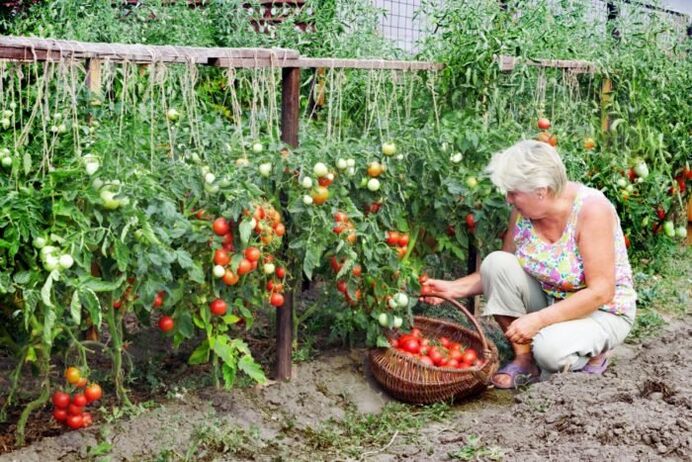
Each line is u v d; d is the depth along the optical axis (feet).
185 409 12.53
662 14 25.32
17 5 24.66
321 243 12.75
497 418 12.05
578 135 19.85
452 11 17.61
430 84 16.67
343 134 17.37
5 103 12.16
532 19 19.39
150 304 11.02
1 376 13.42
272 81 12.85
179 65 13.73
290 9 23.65
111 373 13.03
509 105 18.28
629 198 20.72
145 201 10.91
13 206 9.96
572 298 13.30
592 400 11.62
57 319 10.96
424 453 11.50
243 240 11.64
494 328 16.49
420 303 16.97
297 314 16.14
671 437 10.43
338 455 11.78
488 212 14.80
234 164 12.60
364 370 14.38
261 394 13.25
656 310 18.60
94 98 13.34
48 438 11.50
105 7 21.93
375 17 21.89
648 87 21.22
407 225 14.79
